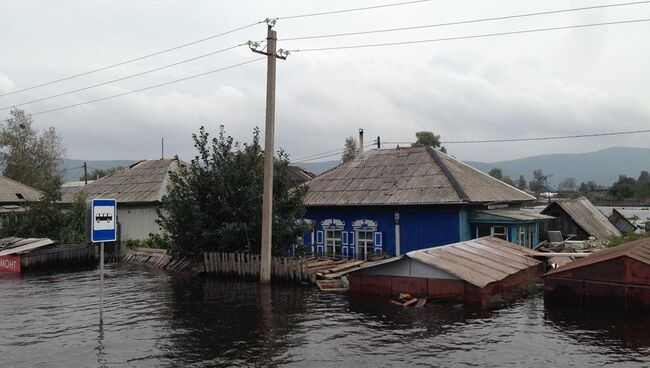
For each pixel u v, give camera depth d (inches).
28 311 692.7
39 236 1379.2
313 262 970.1
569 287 654.5
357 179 1222.9
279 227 981.8
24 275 1078.4
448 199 1016.2
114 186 1763.0
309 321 606.9
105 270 1153.4
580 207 1480.1
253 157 1037.2
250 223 978.1
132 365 454.9
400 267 724.0
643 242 743.7
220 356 476.4
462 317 607.5
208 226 1027.9
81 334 564.1
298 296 765.3
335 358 464.4
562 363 438.9
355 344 506.6
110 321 627.2
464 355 465.4
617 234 1450.5
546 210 1386.6
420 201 1037.2
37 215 1385.3
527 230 1149.1
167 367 447.5
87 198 1691.7
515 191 1242.6
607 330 535.8
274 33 869.8
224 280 951.0
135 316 654.5
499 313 623.8
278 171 1031.0
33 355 488.4
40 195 1600.6
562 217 1363.2
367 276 753.6
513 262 832.9
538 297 716.7
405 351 480.4
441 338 521.0
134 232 1599.4
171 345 515.5
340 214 1166.3
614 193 3868.1
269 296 772.0
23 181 2449.6
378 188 1146.0
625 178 4163.4
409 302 676.1
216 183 1002.7
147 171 1774.1
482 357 458.9
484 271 724.7
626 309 612.7
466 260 762.2
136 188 1667.1
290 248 1041.5
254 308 688.4
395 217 1087.0
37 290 873.5
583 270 644.7
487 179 1240.2
